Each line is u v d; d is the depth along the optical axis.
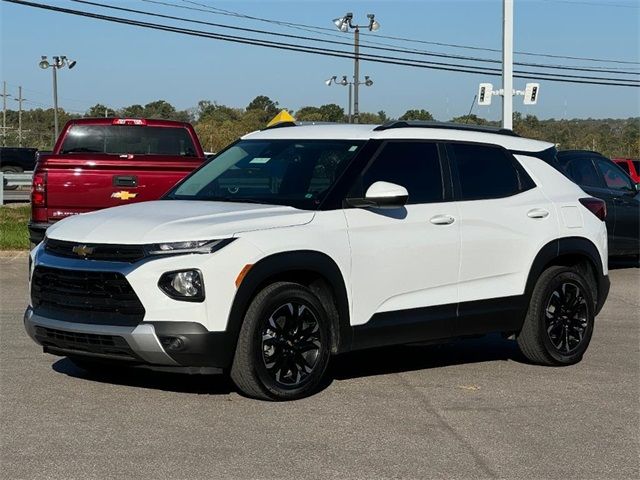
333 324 6.77
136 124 13.49
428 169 7.44
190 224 6.27
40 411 6.22
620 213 14.78
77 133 13.37
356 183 6.98
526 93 24.86
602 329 10.09
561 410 6.62
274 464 5.27
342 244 6.72
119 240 6.19
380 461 5.38
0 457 5.28
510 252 7.74
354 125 7.71
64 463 5.20
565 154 14.91
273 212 6.63
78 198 11.81
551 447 5.75
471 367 8.01
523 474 5.23
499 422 6.27
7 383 6.97
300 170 7.19
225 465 5.23
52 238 6.59
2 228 17.92
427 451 5.59
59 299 6.39
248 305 6.29
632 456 5.61
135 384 6.99
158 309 6.02
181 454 5.39
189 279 6.04
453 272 7.39
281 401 6.55
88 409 6.29
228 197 7.26
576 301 8.14
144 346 6.02
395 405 6.62
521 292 7.80
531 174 8.12
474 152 7.80
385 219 7.00
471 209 7.53
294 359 6.54
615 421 6.36
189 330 6.02
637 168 24.25
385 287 6.99
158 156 12.10
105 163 11.86
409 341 7.21
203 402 6.50
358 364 8.03
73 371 7.38
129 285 6.06
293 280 6.62
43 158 11.83
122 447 5.50
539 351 7.95
